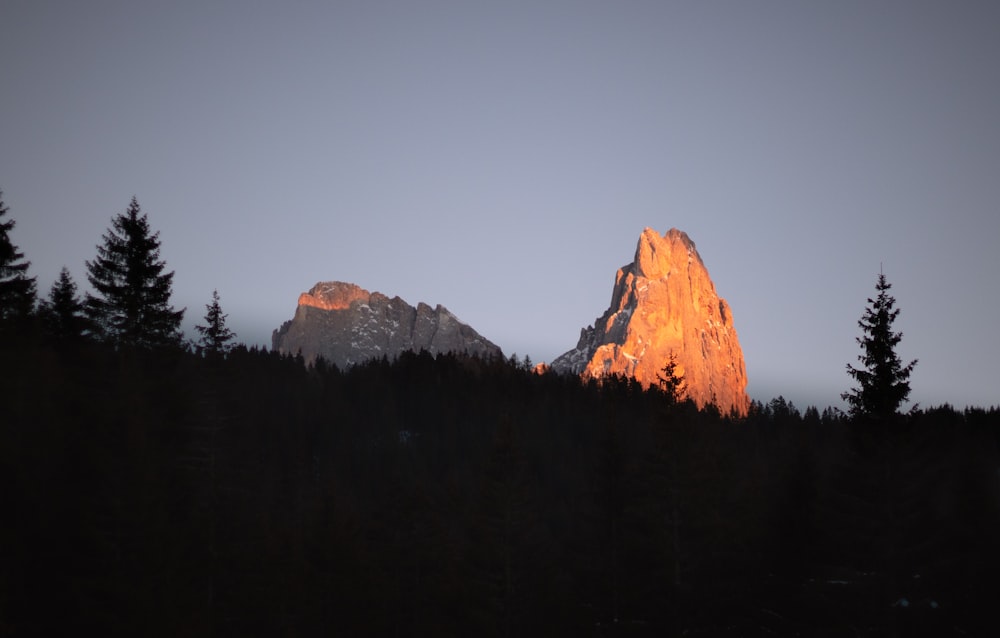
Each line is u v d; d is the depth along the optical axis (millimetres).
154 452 131250
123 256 135750
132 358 136625
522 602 150250
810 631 125625
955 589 112312
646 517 146000
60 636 105125
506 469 159000
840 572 119562
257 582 146500
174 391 148000
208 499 144125
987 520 138375
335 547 170750
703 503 148875
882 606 111875
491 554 152375
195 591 132125
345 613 166375
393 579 184000
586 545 159500
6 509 109375
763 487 179250
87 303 133625
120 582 110438
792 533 137875
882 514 113562
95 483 119562
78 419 129250
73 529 112562
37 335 136125
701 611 138125
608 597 147125
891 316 115688
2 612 100188
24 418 123750
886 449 113188
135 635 108438
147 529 117125
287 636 149000
